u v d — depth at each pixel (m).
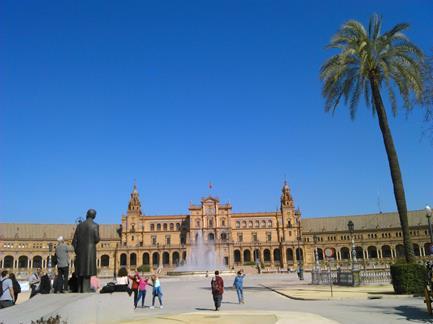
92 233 23.19
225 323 21.19
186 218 188.12
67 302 20.58
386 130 38.94
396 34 39.75
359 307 27.70
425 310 25.08
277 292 44.28
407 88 38.38
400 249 179.25
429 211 42.59
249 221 188.00
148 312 28.88
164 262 184.88
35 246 180.88
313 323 20.81
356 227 186.75
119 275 26.00
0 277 26.20
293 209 187.00
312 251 183.38
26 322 19.25
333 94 42.75
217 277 29.00
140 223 188.50
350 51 39.81
